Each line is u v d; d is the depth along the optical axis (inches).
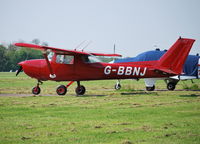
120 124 1517.0
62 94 2891.2
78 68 2827.3
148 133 1343.5
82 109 1969.7
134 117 1701.5
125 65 2844.5
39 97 2655.0
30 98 2566.4
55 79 2871.6
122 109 1974.7
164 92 3304.6
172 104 2218.3
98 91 3430.1
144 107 2064.5
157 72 2861.7
